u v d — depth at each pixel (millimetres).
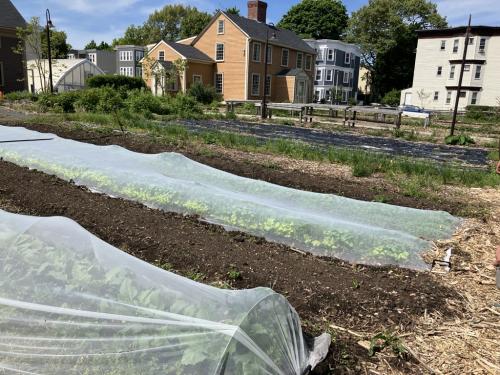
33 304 2434
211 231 4879
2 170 6711
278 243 4688
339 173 8430
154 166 7289
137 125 13898
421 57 42719
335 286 3635
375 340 2939
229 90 36594
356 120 24094
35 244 2850
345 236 4582
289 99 37938
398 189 7309
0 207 5211
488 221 5750
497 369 2732
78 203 5367
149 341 2168
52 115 16172
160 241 4336
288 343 2357
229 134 11953
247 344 2104
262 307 2307
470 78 39688
